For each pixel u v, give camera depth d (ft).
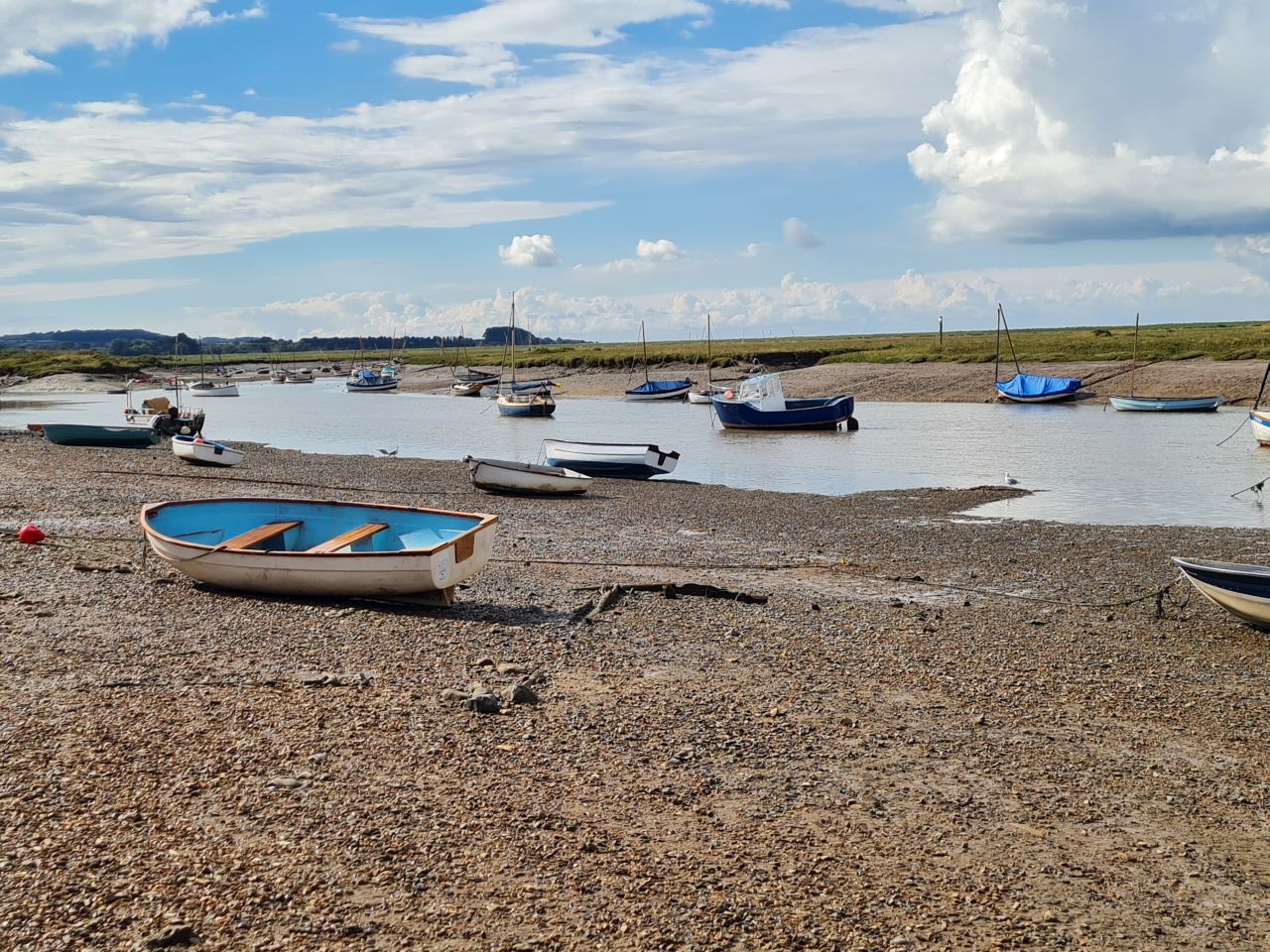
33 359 517.14
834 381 320.09
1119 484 127.54
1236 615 58.75
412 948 24.34
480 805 32.12
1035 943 25.96
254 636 50.39
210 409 305.12
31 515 87.56
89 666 44.34
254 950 23.82
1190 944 26.30
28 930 24.00
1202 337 356.38
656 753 37.24
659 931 25.57
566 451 141.90
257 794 31.94
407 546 64.95
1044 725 42.11
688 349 479.82
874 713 42.68
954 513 106.01
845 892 27.99
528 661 47.80
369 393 406.00
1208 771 37.73
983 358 336.90
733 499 115.75
